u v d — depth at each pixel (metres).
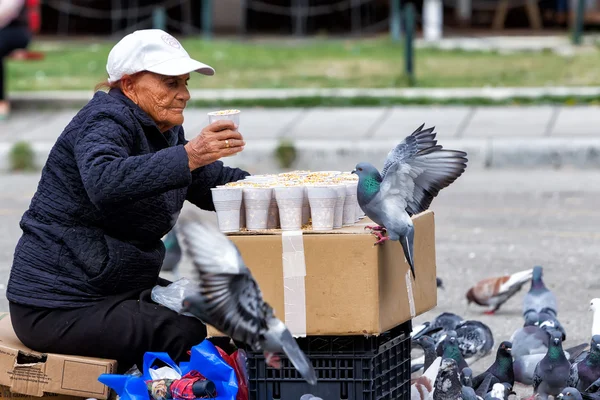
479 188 25.53
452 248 19.81
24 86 38.44
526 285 17.77
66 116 33.88
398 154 9.44
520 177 26.80
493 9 57.34
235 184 10.47
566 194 24.59
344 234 9.71
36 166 29.11
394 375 10.62
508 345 12.02
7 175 28.48
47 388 10.48
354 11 56.94
